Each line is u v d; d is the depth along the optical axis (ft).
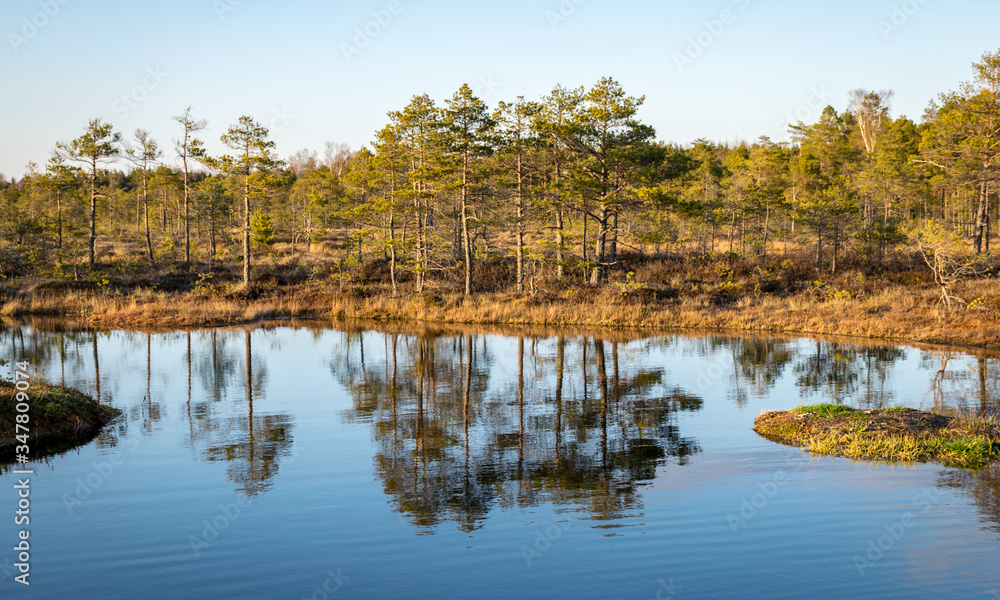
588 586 23.95
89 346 91.45
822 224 153.07
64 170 176.96
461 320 123.24
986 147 134.72
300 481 35.99
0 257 178.91
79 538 28.40
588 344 92.38
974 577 23.98
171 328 115.24
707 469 37.50
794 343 90.33
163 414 52.19
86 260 180.86
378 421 49.80
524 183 146.82
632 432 46.03
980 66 134.41
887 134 206.80
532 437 44.98
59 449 42.27
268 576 24.89
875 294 120.26
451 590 23.82
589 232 157.69
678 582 24.30
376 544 27.91
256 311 131.54
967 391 55.67
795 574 24.59
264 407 54.75
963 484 33.76
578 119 127.54
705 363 74.74
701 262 160.25
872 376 64.28
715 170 249.75
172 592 23.65
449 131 130.11
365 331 110.42
